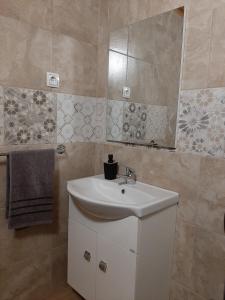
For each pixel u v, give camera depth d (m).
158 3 1.35
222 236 1.16
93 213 1.34
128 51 1.54
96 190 1.58
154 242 1.23
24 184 1.36
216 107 1.13
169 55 1.31
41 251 1.59
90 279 1.44
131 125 1.56
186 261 1.31
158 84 1.38
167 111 1.34
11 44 1.30
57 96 1.53
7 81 1.30
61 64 1.52
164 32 1.33
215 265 1.19
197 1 1.17
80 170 1.74
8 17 1.27
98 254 1.36
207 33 1.14
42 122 1.48
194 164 1.23
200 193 1.22
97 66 1.74
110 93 1.68
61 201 1.66
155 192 1.34
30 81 1.39
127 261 1.19
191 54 1.21
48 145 1.53
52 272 1.67
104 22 1.68
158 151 1.40
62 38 1.51
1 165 1.34
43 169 1.43
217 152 1.14
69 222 1.57
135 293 1.18
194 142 1.23
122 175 1.63
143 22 1.44
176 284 1.37
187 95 1.24
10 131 1.35
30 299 1.57
